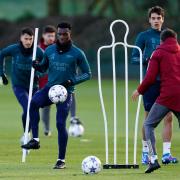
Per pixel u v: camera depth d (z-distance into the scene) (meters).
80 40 131.75
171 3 136.88
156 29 37.75
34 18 144.50
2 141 46.94
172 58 32.56
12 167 35.25
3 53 40.88
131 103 79.00
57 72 35.12
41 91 35.41
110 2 150.12
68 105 34.97
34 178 31.28
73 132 50.25
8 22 141.62
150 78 32.28
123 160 38.16
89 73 35.41
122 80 120.06
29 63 40.69
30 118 35.31
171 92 32.38
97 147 44.19
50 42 47.50
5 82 41.41
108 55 125.69
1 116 65.19
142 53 37.97
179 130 54.53
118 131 54.00
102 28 132.50
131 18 134.00
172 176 32.16
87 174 32.53
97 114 67.06
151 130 32.66
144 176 32.00
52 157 39.31
